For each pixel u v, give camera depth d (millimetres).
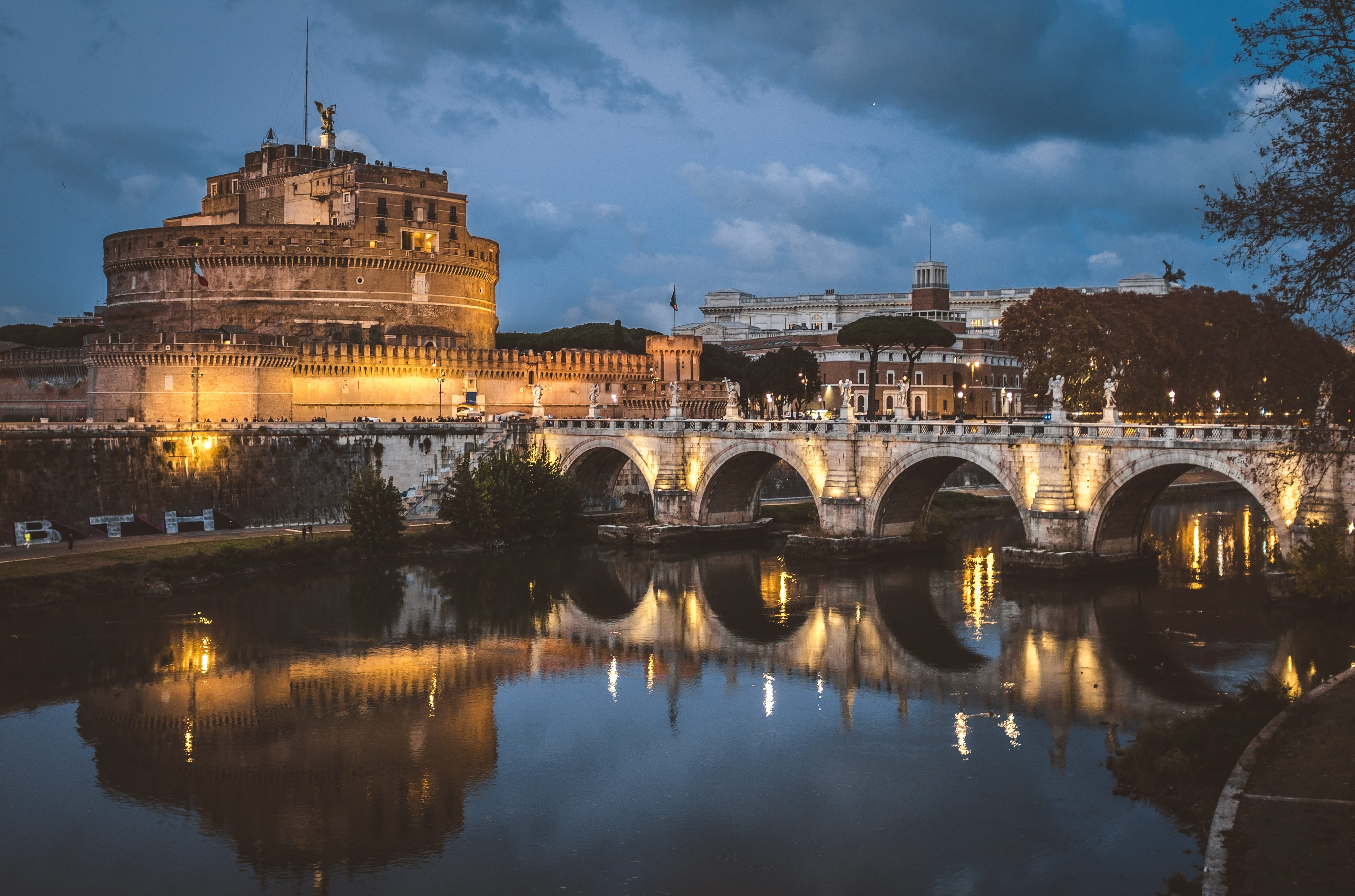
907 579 98938
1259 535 118688
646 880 45062
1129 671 69062
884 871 44875
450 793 53812
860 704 65188
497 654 77312
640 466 125250
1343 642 72062
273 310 159625
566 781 54938
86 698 67375
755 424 118562
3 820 51562
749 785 53844
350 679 71375
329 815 51625
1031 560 91938
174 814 52000
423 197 168875
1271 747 40938
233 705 66375
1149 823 46750
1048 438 92562
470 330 176000
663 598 94562
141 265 161250
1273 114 40312
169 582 93000
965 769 54469
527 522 121000
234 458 113750
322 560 105438
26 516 98688
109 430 105000
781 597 93500
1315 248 40156
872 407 192625
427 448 127938
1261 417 52844
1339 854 32562
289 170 179375
